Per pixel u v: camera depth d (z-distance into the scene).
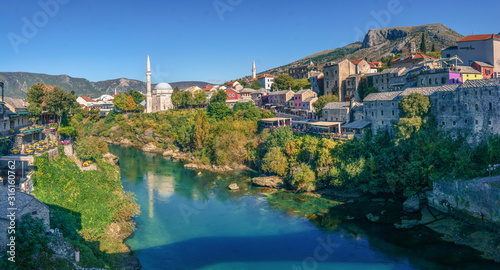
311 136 97.00
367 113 99.44
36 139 91.12
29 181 57.44
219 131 121.56
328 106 116.88
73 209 55.62
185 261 52.19
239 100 173.00
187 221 67.19
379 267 49.62
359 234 60.06
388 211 68.50
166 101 192.62
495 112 67.81
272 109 159.25
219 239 59.47
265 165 93.75
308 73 191.62
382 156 77.94
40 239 40.31
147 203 77.56
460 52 116.50
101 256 48.78
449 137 76.06
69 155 87.19
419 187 71.31
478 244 53.19
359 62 144.25
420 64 111.88
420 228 60.62
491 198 55.00
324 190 83.56
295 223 65.62
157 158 132.88
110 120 193.88
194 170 111.44
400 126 81.38
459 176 63.16
